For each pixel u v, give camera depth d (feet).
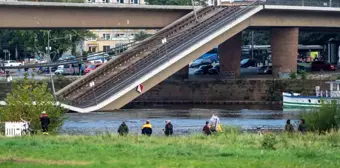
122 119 652.48
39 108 474.08
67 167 256.93
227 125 559.79
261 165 269.85
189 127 592.19
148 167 258.98
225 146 353.31
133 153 312.09
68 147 339.98
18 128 450.71
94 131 534.37
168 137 422.41
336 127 483.51
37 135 427.33
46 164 267.80
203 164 270.05
